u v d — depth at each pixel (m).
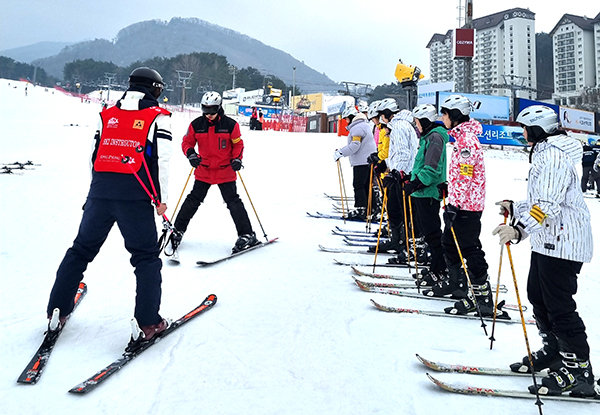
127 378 2.20
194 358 2.43
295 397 2.08
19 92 54.28
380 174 5.98
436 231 3.82
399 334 2.86
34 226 5.36
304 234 5.91
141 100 2.66
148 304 2.54
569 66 94.94
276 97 57.97
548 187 2.11
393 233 5.00
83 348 2.51
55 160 12.34
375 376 2.31
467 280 3.27
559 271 2.20
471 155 3.24
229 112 54.22
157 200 2.57
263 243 5.16
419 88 26.31
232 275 4.00
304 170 12.48
